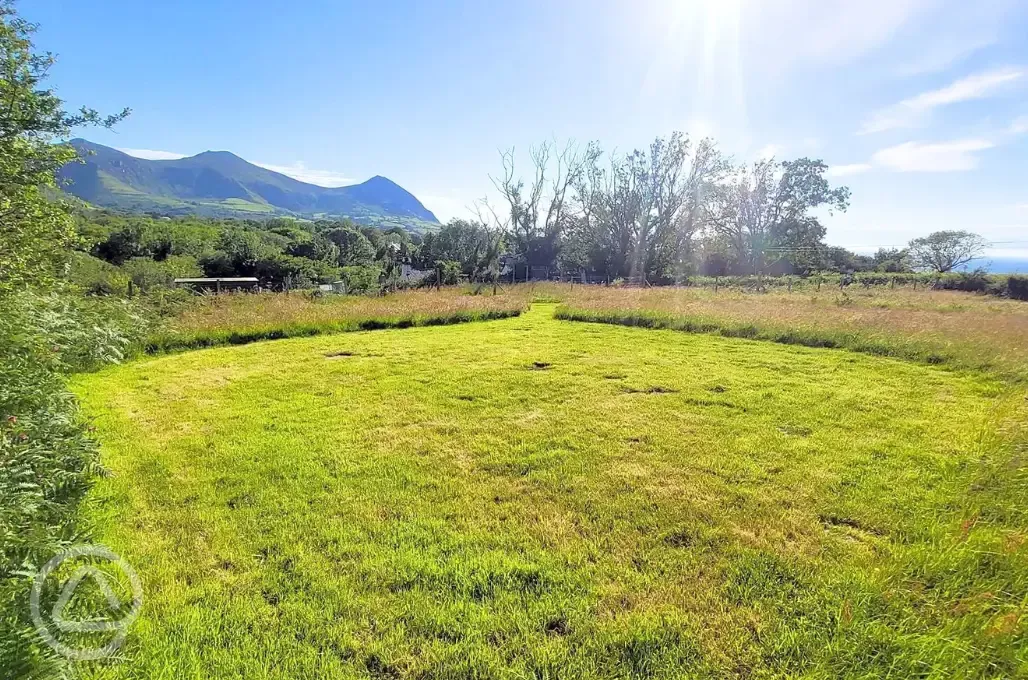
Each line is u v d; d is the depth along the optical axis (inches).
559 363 267.0
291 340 345.1
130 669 68.9
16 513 76.5
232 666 70.9
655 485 126.6
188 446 152.3
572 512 113.9
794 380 229.6
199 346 320.5
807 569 92.7
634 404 193.5
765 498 119.6
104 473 123.7
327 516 112.0
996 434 135.7
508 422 173.8
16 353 126.3
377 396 206.4
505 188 1328.7
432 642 75.9
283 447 151.6
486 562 95.0
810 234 1455.5
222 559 96.1
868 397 202.7
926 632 70.5
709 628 78.4
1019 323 366.3
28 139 179.9
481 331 386.3
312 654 73.4
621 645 75.2
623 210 1247.5
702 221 1328.7
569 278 1211.9
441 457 144.6
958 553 84.4
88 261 411.8
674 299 561.6
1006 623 64.0
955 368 252.8
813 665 70.4
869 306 491.2
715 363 266.1
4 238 175.9
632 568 93.7
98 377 237.6
